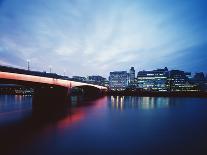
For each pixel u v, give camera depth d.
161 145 25.05
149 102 98.88
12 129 35.06
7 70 49.41
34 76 59.50
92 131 33.22
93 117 49.16
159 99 123.81
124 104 86.62
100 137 29.17
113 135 30.41
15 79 52.72
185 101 105.69
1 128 35.94
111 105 81.50
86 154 21.94
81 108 69.69
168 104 86.75
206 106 77.00
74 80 87.19
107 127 36.59
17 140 27.58
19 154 21.94
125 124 39.50
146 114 54.72
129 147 24.28
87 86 116.94
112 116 50.75
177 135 30.23
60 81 74.50
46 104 72.44
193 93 148.25
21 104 85.38
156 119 45.94
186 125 38.50
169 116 50.75
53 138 28.59
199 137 29.02
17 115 51.94
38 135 30.31
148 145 25.06
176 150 23.12
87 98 134.00
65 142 26.58
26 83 62.25
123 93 174.50
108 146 24.73
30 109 65.62
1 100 115.38
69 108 69.56
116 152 22.53
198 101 105.62
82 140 27.38
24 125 38.59
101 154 21.94
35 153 22.19
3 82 56.03
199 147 24.22
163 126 37.47
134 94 170.75
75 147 24.28
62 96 77.69
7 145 25.20
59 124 39.69
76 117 48.97
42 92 73.19
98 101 105.62
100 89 144.62
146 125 38.56
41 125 38.56
